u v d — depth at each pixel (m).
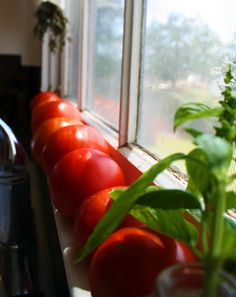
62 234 0.78
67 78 2.07
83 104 1.63
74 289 0.61
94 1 1.55
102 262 0.47
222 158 0.30
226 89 0.49
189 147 0.73
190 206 0.42
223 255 0.32
